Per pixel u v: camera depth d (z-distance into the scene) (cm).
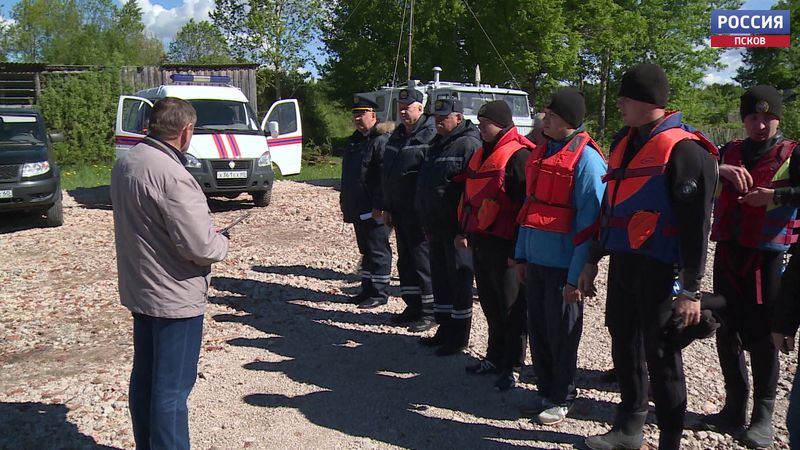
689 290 298
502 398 436
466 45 2680
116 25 5369
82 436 386
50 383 463
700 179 296
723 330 371
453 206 495
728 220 366
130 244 309
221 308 642
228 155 1195
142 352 326
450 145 496
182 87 1305
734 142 376
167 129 307
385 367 493
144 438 334
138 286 310
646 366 355
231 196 1312
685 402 325
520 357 471
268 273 773
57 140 1148
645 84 308
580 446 371
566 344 388
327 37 3109
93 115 2208
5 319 608
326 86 3459
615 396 435
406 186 552
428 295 574
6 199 1002
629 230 315
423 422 403
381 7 2709
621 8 2830
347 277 762
